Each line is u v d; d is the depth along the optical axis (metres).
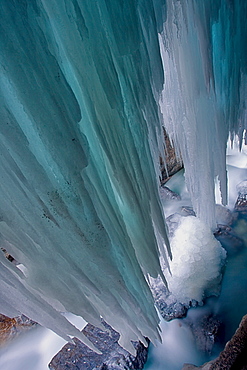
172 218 6.65
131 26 2.65
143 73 3.25
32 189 2.10
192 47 4.49
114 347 4.52
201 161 5.58
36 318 2.84
